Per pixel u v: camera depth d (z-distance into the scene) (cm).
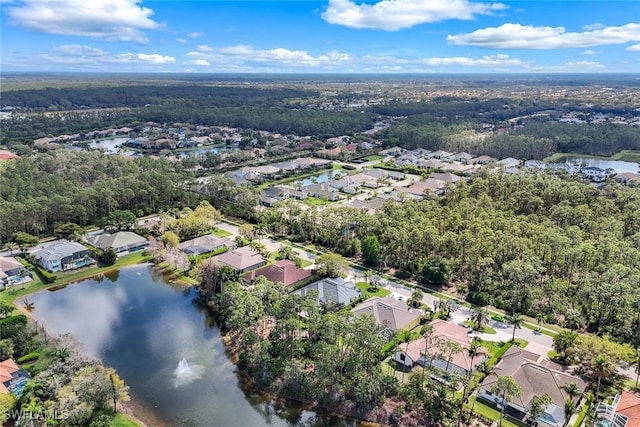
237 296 10625
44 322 11538
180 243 16162
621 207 16862
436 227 14900
